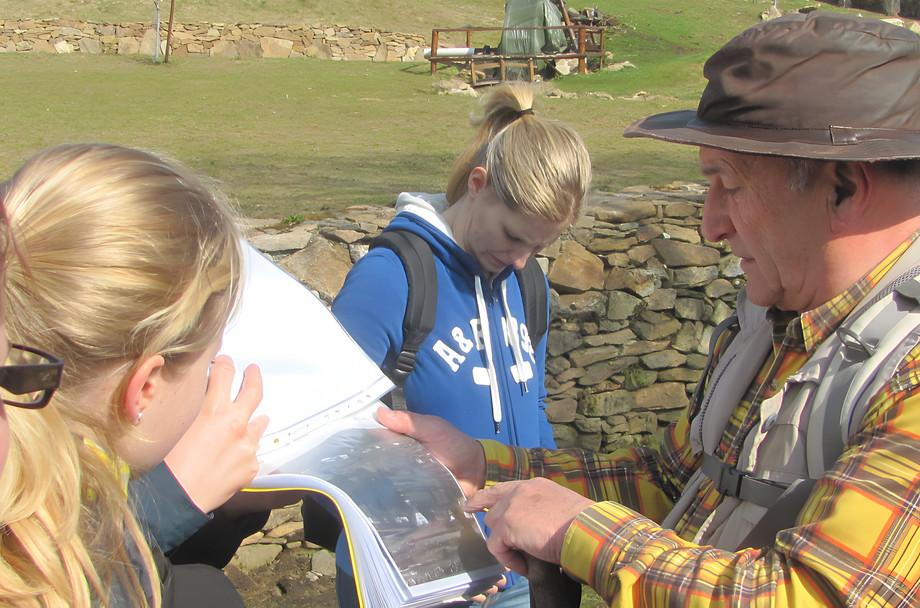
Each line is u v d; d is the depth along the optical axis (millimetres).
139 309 1113
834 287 1481
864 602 1194
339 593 1869
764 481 1487
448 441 1821
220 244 1237
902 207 1438
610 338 5375
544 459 1910
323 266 4508
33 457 1026
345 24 21906
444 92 15477
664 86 16250
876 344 1377
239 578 4039
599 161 8984
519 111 2271
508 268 2410
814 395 1434
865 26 1447
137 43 19094
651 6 25016
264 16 21922
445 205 2379
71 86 14367
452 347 2258
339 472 1514
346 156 9320
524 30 17516
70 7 21250
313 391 1674
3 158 8688
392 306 2191
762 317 1708
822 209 1453
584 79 17203
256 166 8570
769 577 1270
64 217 1104
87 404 1135
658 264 5383
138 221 1133
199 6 21953
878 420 1309
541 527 1495
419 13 23641
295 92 14773
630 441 5555
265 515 1808
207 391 1466
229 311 1271
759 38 1479
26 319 1067
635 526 1438
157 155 1284
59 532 1048
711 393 1741
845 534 1232
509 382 2365
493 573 1507
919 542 1212
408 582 1393
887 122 1402
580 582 1562
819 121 1412
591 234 5266
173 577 1346
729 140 1454
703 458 1705
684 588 1310
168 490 1346
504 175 2162
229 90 14680
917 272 1404
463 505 1590
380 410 1776
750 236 1530
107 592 1130
